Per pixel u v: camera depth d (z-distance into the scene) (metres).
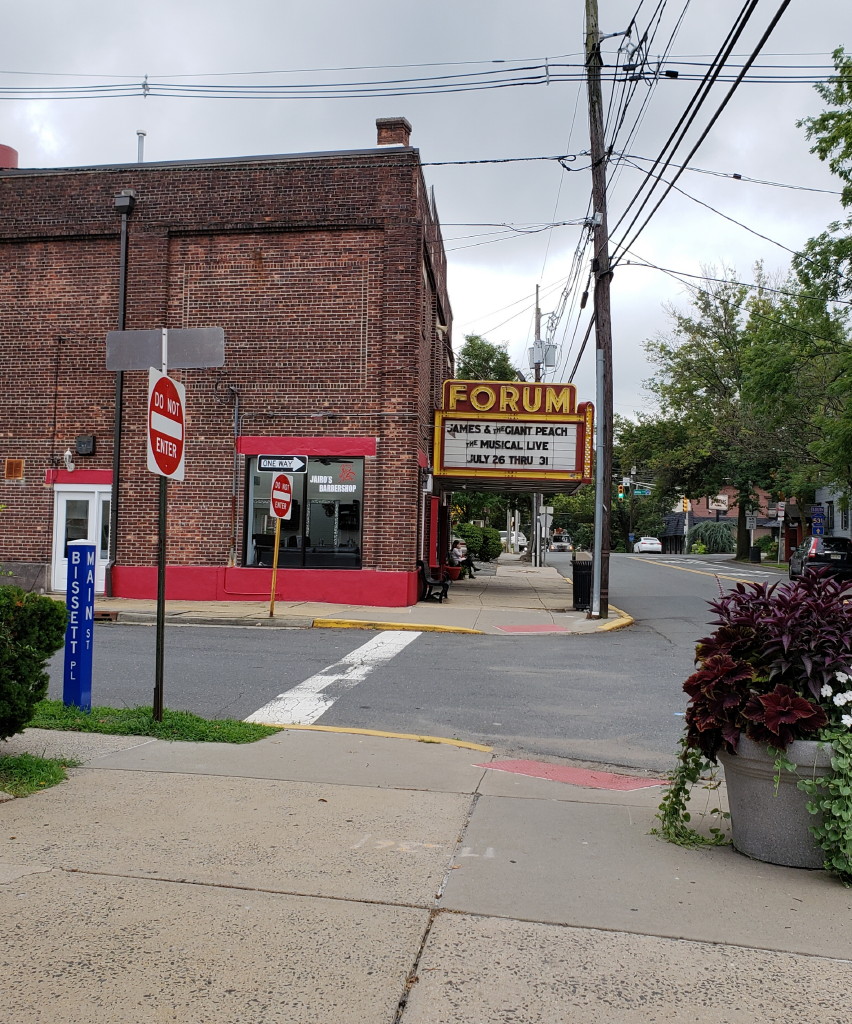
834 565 28.48
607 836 5.20
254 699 9.31
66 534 19.02
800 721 4.59
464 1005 3.21
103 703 8.81
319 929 3.77
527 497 45.31
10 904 3.90
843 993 3.38
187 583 18.41
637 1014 3.19
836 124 21.34
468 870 4.54
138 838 4.84
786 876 4.62
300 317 18.47
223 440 18.55
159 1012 3.07
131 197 18.66
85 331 19.03
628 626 17.03
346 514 18.34
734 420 41.72
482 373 39.19
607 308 17.61
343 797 5.79
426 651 12.96
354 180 18.30
